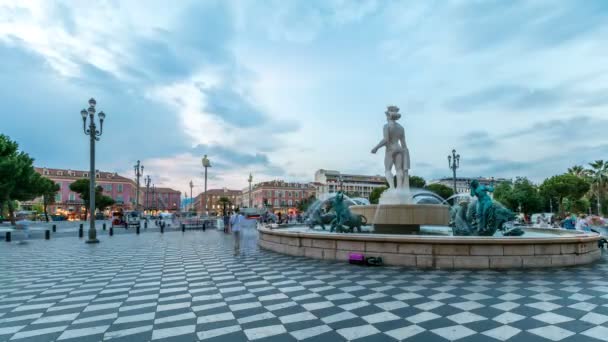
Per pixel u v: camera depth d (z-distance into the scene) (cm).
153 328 385
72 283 640
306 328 378
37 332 377
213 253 1093
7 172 2508
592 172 4659
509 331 362
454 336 350
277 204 9775
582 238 761
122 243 1506
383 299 492
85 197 5850
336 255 855
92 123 1587
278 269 755
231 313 437
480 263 713
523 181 4894
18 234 2152
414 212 1047
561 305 453
